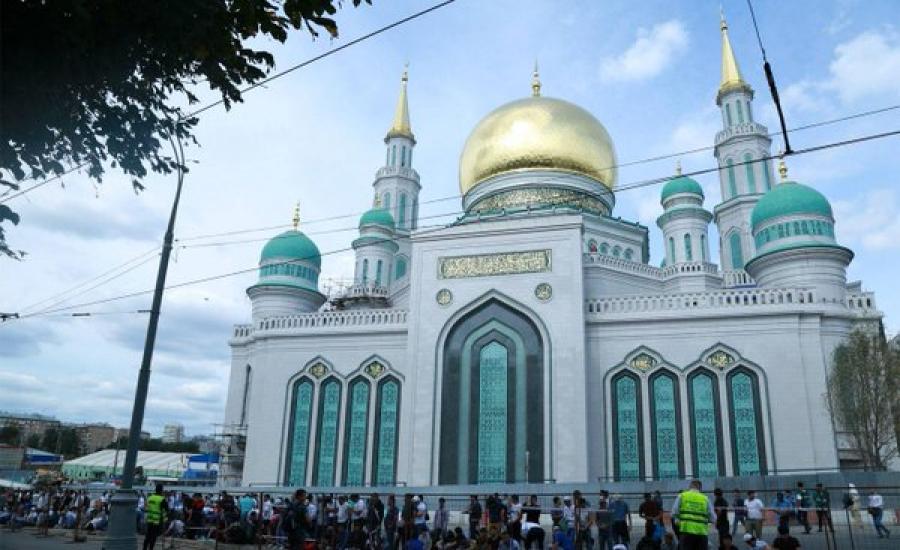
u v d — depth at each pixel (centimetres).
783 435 2714
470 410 3023
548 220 3172
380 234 5047
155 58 623
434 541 1680
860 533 1862
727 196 4959
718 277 3944
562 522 1705
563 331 2989
